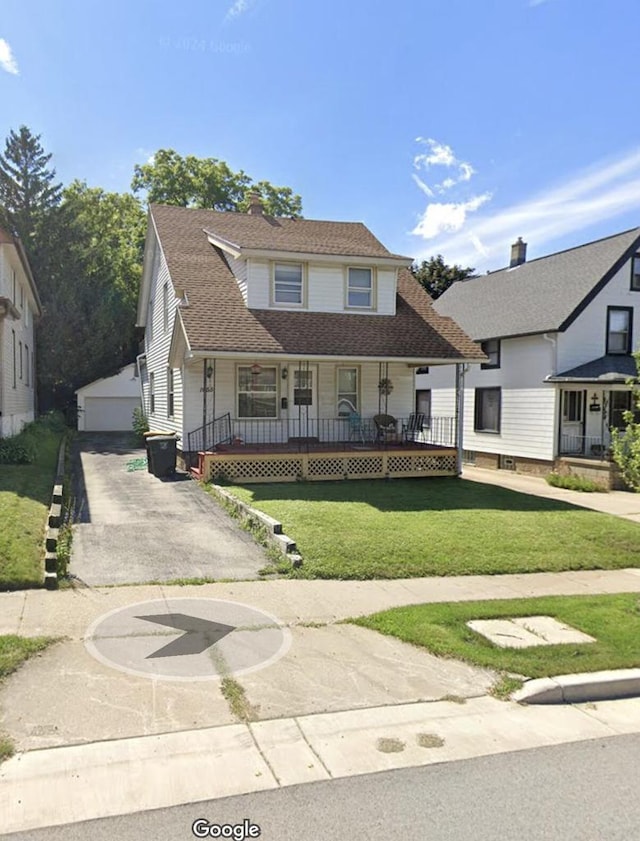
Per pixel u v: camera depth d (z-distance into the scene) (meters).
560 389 19.39
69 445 22.08
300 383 16.88
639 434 8.82
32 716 4.29
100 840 3.13
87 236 33.97
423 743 4.17
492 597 7.28
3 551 7.48
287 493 12.65
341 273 16.78
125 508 11.24
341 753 4.00
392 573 8.03
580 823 3.34
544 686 4.93
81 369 32.50
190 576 7.65
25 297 22.83
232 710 4.48
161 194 35.09
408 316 17.53
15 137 33.44
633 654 5.59
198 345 13.85
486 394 22.67
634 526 11.16
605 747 4.20
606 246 20.81
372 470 15.53
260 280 15.96
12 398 17.98
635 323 20.14
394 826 3.28
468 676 5.18
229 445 15.57
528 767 3.91
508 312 22.16
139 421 23.77
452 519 10.77
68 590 6.99
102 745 3.97
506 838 3.20
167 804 3.43
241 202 36.47
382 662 5.39
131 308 33.69
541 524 10.82
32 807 3.37
